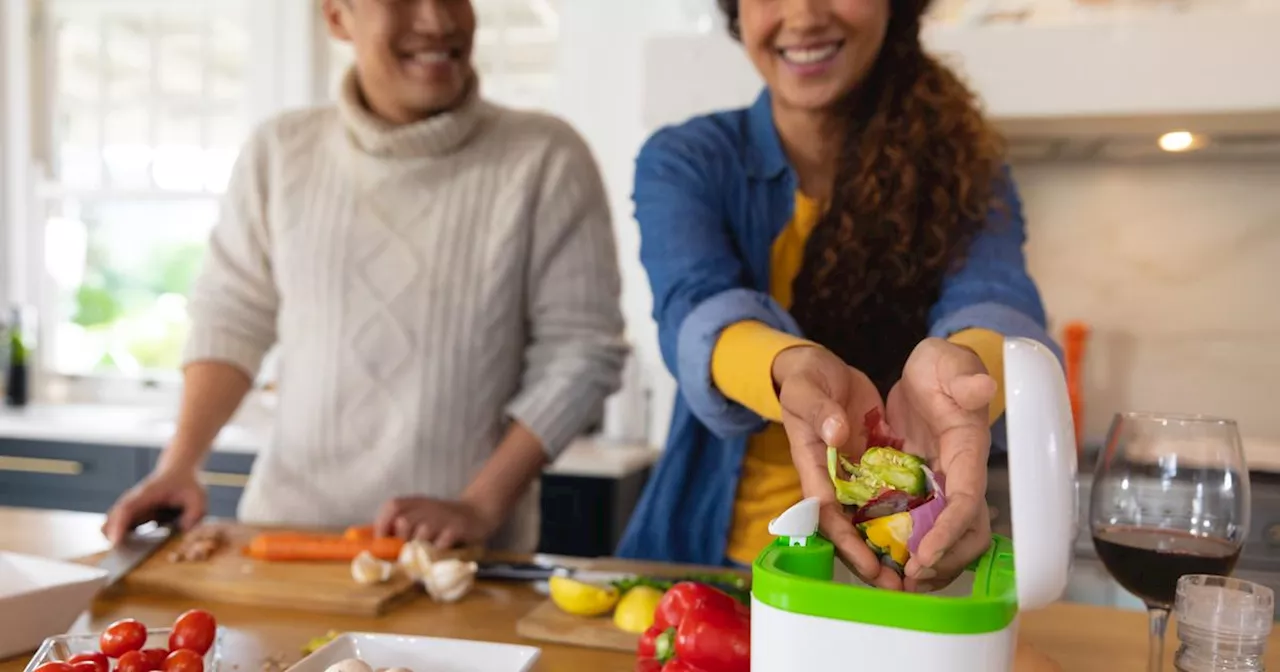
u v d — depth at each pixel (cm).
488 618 90
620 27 261
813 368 58
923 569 44
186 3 291
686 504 113
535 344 137
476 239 133
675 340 91
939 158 98
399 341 131
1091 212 227
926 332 90
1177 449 69
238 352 140
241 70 293
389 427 131
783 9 93
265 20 287
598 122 263
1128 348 226
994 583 43
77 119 303
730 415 80
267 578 96
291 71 286
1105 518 71
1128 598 160
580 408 129
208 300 142
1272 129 197
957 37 191
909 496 47
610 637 82
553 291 135
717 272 94
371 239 133
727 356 75
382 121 135
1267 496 171
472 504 118
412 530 108
